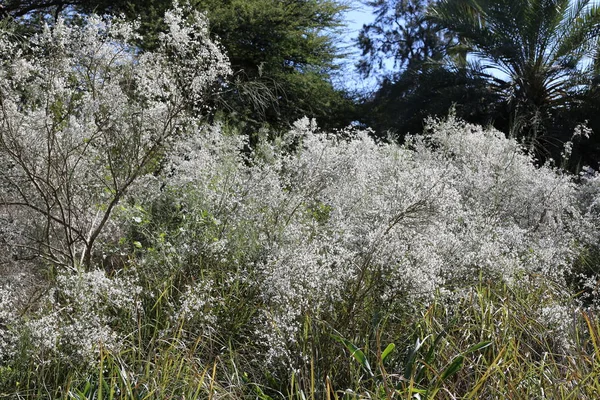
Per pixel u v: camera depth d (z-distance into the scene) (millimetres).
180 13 5027
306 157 5816
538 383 3457
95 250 5000
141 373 3557
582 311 4129
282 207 5285
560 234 6301
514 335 3867
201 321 4016
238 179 5508
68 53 4637
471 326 4016
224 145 6223
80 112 4766
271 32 17125
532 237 6227
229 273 4637
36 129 4492
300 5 18531
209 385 3441
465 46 19312
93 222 4762
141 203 5348
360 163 5945
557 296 4867
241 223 5062
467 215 5742
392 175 6215
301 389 3537
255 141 9734
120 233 5207
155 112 4816
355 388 3492
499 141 7957
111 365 3496
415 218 4566
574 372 3385
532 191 6727
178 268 4523
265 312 3895
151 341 3711
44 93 4586
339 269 4215
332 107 20469
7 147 4398
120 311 4129
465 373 3633
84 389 3199
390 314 4047
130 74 4852
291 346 3805
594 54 17016
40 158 4598
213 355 3945
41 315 3945
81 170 4887
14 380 3447
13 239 4484
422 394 3277
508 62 17484
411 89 18594
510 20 16922
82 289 3832
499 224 6105
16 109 4625
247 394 3674
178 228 4949
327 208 5852
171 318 3951
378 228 4469
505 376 3537
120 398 3244
